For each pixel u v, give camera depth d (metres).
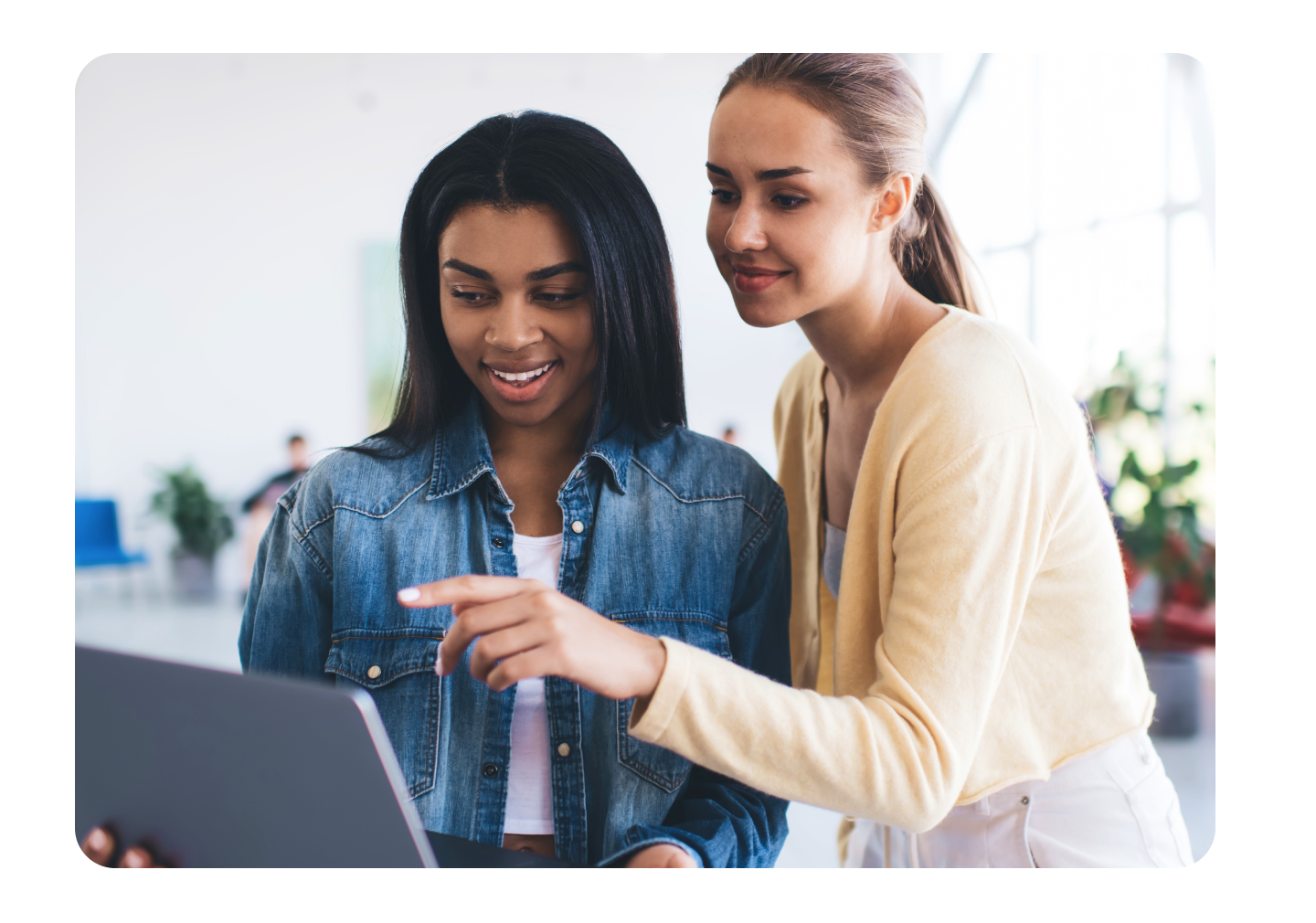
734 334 6.13
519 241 0.92
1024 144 5.48
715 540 1.10
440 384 1.09
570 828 1.02
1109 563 1.01
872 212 0.99
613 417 1.10
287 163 6.65
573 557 1.07
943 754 0.80
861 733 0.79
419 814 1.02
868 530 0.97
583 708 1.04
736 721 0.77
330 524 1.09
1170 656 3.48
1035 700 1.01
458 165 0.94
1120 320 4.54
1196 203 4.12
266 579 1.11
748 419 6.15
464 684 1.04
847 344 1.08
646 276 1.03
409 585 1.07
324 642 1.09
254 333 6.69
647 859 0.94
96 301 6.60
